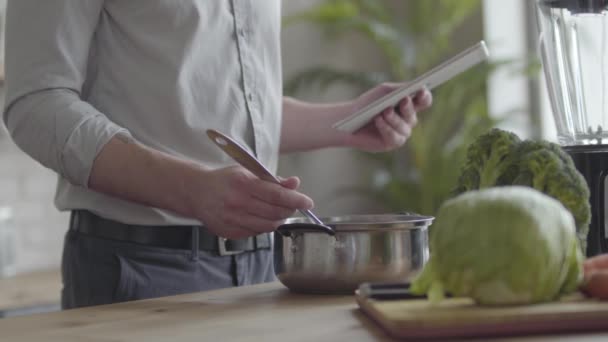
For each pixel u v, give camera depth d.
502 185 1.05
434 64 4.19
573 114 1.24
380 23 4.16
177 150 1.39
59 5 1.27
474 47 1.32
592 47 1.21
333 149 4.39
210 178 1.12
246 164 1.10
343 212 4.43
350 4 4.12
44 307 2.55
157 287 1.35
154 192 1.17
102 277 1.36
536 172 1.02
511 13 4.11
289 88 4.05
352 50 4.50
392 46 4.11
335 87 4.42
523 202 0.80
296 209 1.09
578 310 0.78
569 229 0.83
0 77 2.91
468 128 3.91
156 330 0.88
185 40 1.38
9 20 1.29
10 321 0.96
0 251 2.79
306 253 1.09
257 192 1.09
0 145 3.01
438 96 3.98
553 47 1.24
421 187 4.03
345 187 4.44
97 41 1.38
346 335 0.81
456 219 0.81
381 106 1.36
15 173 3.05
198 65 1.40
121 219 1.35
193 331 0.86
